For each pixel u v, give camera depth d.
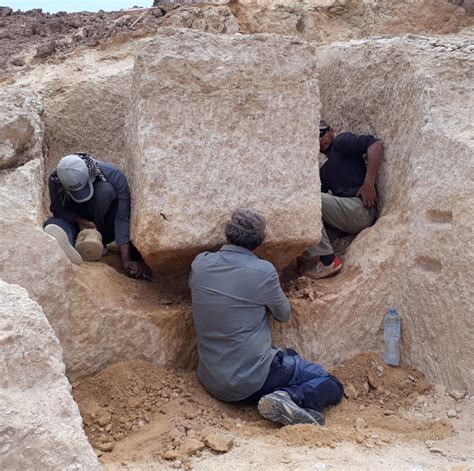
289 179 4.62
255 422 4.06
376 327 4.82
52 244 4.13
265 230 4.32
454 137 4.53
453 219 4.40
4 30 9.25
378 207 5.30
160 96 4.44
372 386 4.57
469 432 3.95
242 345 4.09
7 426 2.45
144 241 4.34
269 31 7.84
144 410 4.02
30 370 2.75
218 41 4.62
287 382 4.14
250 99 4.59
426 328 4.58
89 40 7.97
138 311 4.40
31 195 4.31
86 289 4.25
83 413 3.94
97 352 4.24
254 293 4.13
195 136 4.47
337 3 7.86
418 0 7.71
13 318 2.83
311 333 4.71
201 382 4.31
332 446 3.65
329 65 6.03
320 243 4.99
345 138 5.32
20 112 4.70
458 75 4.89
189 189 4.41
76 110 6.04
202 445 3.55
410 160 4.90
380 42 5.48
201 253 4.31
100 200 4.70
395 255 4.82
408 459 3.53
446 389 4.39
